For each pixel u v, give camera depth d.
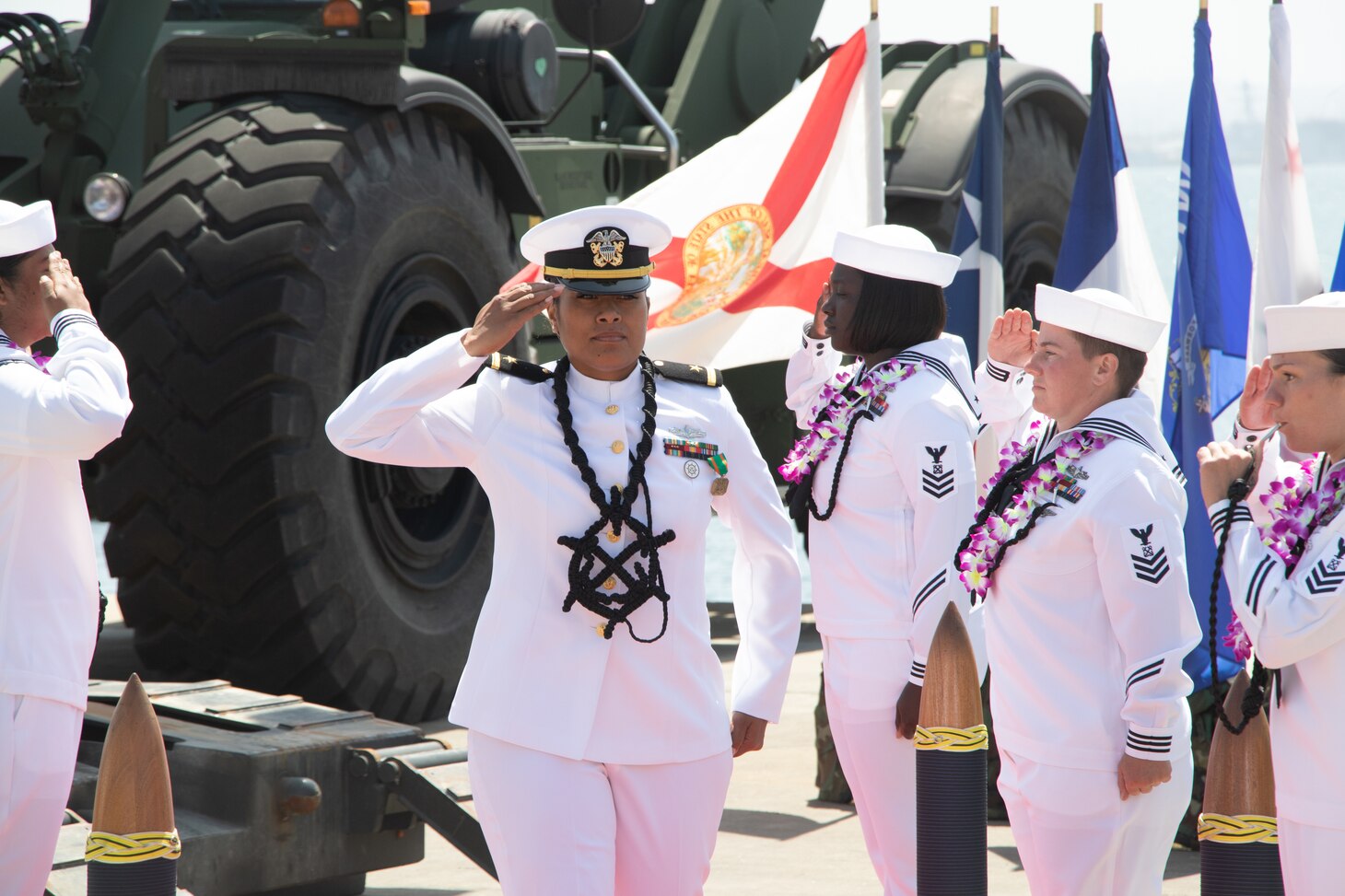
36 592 9.70
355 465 19.17
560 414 9.60
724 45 26.62
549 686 9.35
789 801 17.52
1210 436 15.61
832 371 14.02
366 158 19.22
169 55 19.88
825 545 12.15
